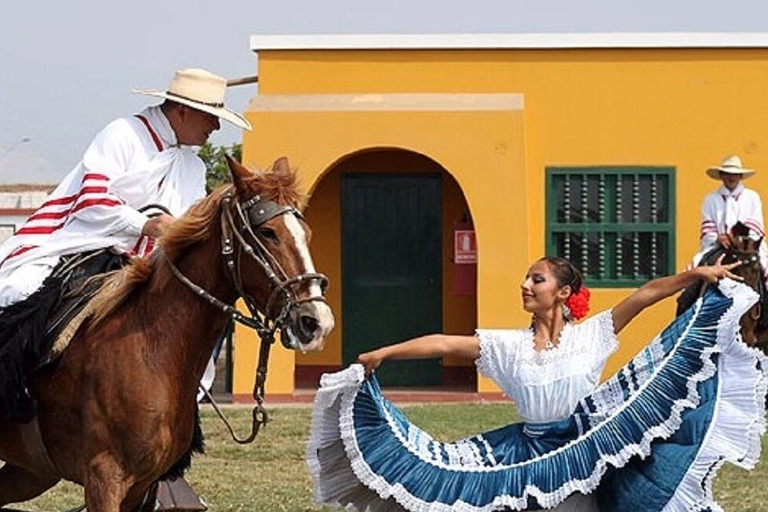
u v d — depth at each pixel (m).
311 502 11.20
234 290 7.34
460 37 19.36
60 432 7.48
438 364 20.05
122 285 7.43
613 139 19.56
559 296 7.64
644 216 19.58
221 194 7.35
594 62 19.50
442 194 20.30
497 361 7.62
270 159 18.89
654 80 19.53
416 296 20.34
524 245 18.84
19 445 7.70
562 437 7.55
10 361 7.38
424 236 20.31
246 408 17.58
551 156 19.56
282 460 13.32
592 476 7.44
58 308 7.58
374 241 20.31
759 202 18.17
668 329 7.70
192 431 7.57
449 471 7.50
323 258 20.27
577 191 19.58
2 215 32.62
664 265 19.58
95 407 7.29
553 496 7.44
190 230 7.33
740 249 15.52
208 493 11.63
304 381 20.19
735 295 7.64
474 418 15.84
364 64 19.31
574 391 7.54
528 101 19.52
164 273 7.39
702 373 7.54
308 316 7.03
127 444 7.25
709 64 19.53
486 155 18.92
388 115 18.92
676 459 7.48
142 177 8.05
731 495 11.59
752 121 19.55
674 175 19.55
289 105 18.97
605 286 19.55
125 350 7.31
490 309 18.86
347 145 18.91
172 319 7.35
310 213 20.27
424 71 19.39
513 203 18.89
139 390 7.23
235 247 7.21
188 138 8.27
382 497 7.48
